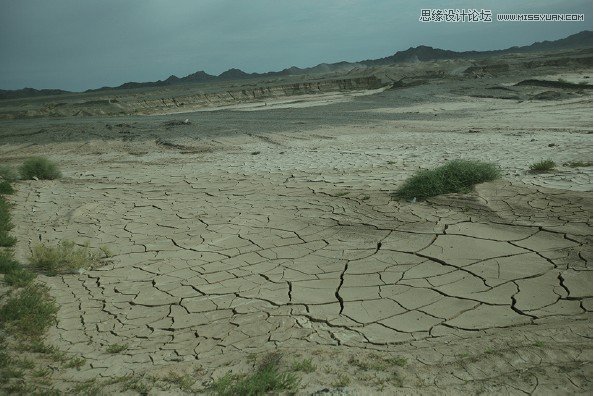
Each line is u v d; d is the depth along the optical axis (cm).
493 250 731
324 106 4544
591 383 388
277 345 513
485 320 537
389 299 612
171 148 2336
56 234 989
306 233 900
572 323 504
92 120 4362
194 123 3372
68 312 636
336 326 551
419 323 544
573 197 909
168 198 1263
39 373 461
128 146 2503
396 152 1750
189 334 559
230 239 905
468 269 677
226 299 650
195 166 1752
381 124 2814
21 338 549
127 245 910
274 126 2969
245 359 473
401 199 1056
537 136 1950
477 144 1827
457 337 503
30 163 1639
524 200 928
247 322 578
